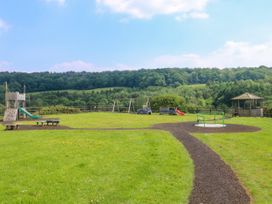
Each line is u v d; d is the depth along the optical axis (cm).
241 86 6322
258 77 10831
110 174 1089
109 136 2038
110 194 895
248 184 1028
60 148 1568
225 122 3192
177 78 10669
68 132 2281
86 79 10031
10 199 845
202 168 1215
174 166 1228
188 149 1591
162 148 1592
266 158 1407
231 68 12169
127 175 1078
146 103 5719
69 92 8550
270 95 5941
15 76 9362
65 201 839
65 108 5128
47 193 892
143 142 1784
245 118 3819
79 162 1252
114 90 9088
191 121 3378
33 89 9106
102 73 10988
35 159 1303
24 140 1869
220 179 1072
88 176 1059
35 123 3231
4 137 2053
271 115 4178
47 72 10431
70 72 10956
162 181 1027
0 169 1141
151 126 2755
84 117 3975
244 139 1933
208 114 4859
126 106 5978
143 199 865
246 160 1370
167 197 885
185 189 960
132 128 2573
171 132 2247
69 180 1009
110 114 4675
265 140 1905
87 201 843
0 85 7950
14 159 1308
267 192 955
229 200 876
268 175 1134
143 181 1020
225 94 6384
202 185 1003
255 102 5031
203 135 2095
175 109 4969
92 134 2145
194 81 11275
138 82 10238
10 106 4119
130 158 1338
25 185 960
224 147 1666
